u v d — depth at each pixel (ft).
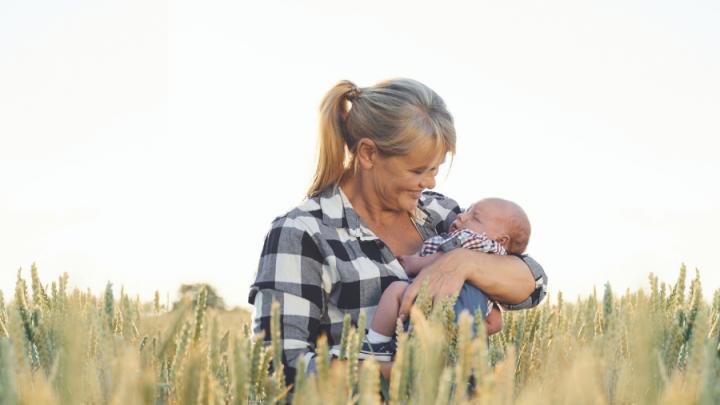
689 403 3.53
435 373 3.95
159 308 6.12
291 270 8.46
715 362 4.67
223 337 5.83
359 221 8.98
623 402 4.38
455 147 9.25
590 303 5.93
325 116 9.33
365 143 9.09
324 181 9.37
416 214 10.37
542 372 5.63
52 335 5.65
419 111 8.87
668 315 6.72
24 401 3.62
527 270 9.16
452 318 5.92
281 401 4.79
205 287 4.97
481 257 8.89
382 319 8.18
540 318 7.89
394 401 4.24
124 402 3.52
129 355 3.56
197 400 4.05
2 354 3.88
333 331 8.70
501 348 7.50
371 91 9.20
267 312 8.27
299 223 8.73
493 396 3.68
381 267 8.86
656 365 3.96
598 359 4.60
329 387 3.96
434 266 8.59
